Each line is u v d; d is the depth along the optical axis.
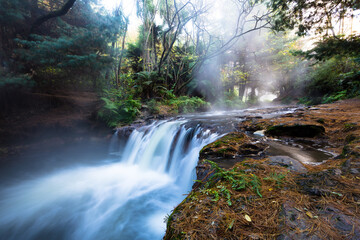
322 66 14.66
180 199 3.96
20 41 6.65
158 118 9.13
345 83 11.46
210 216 1.22
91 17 9.19
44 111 7.82
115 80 11.99
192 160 4.28
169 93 13.14
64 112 8.20
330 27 8.23
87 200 4.29
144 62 15.04
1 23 6.60
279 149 3.32
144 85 12.05
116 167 6.49
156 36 16.03
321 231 0.99
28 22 7.69
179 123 6.98
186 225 1.17
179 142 5.75
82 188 4.88
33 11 7.86
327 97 12.63
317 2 7.41
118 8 9.74
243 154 3.12
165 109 11.52
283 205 1.24
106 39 8.73
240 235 1.04
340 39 8.15
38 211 3.92
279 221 1.10
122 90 11.12
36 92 7.70
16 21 6.78
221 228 1.10
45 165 6.52
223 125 5.62
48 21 8.55
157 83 13.81
